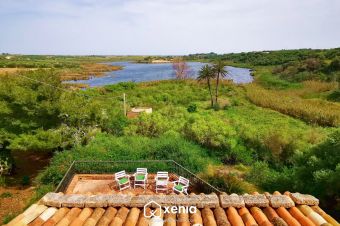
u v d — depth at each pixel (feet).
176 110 122.72
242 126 96.27
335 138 54.19
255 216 17.48
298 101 167.94
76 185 47.80
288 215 17.38
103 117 78.95
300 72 271.69
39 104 64.85
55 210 18.17
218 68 166.91
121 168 52.39
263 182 60.90
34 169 72.69
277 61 392.68
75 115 68.28
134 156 57.77
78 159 54.13
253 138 83.71
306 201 18.80
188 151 64.69
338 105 159.53
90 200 18.66
